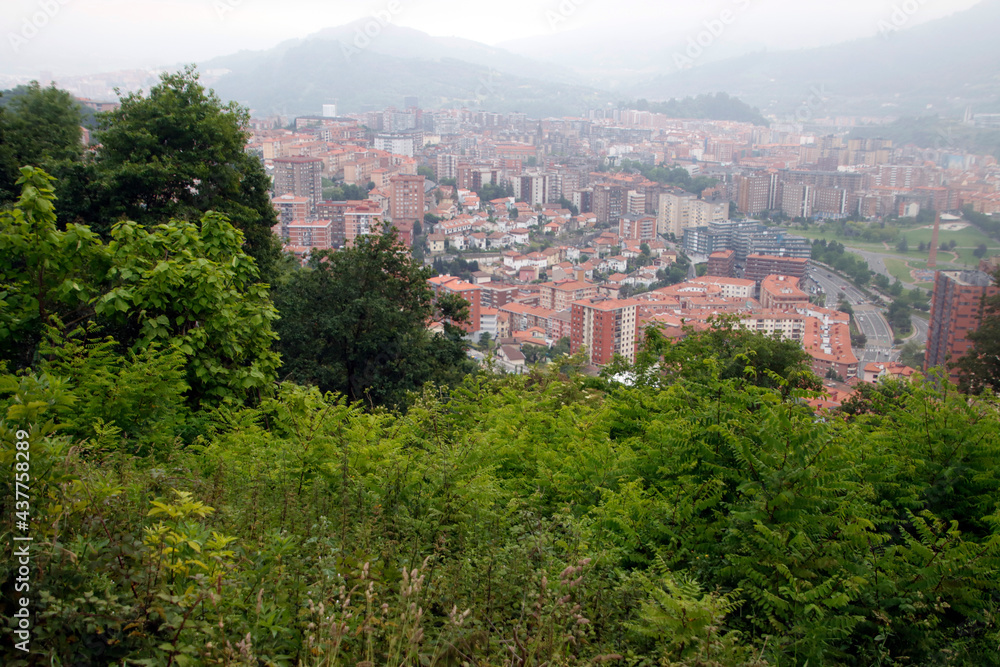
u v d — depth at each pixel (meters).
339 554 5.03
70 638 3.65
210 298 10.97
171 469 6.95
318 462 7.52
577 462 8.44
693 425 7.64
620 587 5.41
